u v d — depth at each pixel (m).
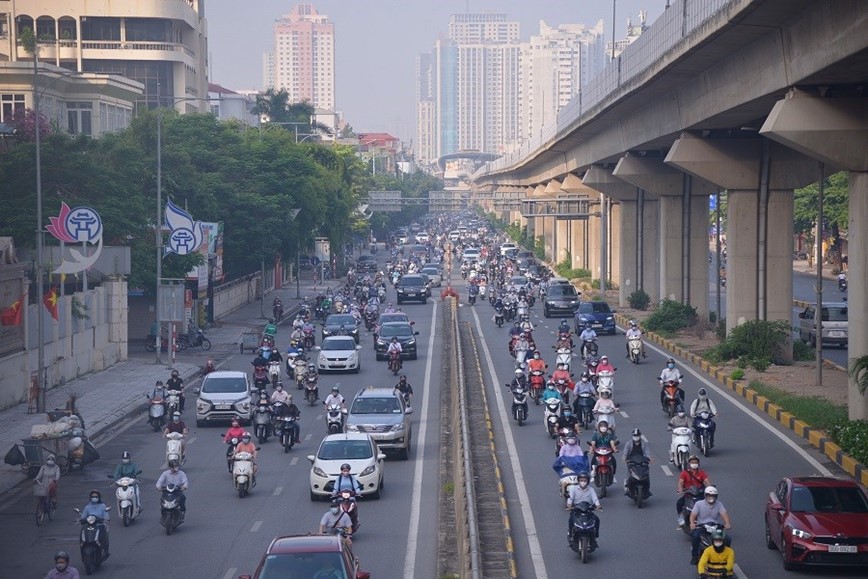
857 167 64.19
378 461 52.66
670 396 70.88
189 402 85.44
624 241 160.25
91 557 40.31
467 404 78.19
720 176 95.56
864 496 40.03
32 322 86.62
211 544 44.31
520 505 49.19
